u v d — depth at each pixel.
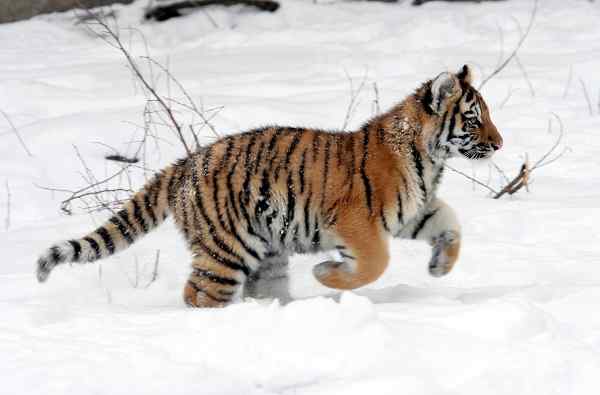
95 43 26.11
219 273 11.77
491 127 12.20
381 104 20.06
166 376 8.97
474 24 25.95
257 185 11.72
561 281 12.16
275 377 9.02
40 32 26.72
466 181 17.14
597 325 9.98
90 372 9.04
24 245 14.12
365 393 8.58
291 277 13.30
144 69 23.28
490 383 8.70
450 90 11.81
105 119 19.11
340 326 9.38
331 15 27.61
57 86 21.59
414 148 11.80
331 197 11.70
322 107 19.91
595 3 26.95
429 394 8.53
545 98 20.70
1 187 16.73
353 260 11.73
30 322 10.48
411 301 11.23
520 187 15.94
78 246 11.66
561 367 8.88
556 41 24.41
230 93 21.20
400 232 12.32
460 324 9.62
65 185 17.19
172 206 12.11
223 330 9.61
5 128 19.39
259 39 26.06
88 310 11.01
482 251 13.43
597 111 20.06
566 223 14.45
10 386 8.85
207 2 28.38
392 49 24.50
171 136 18.70
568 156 17.98
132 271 13.15
